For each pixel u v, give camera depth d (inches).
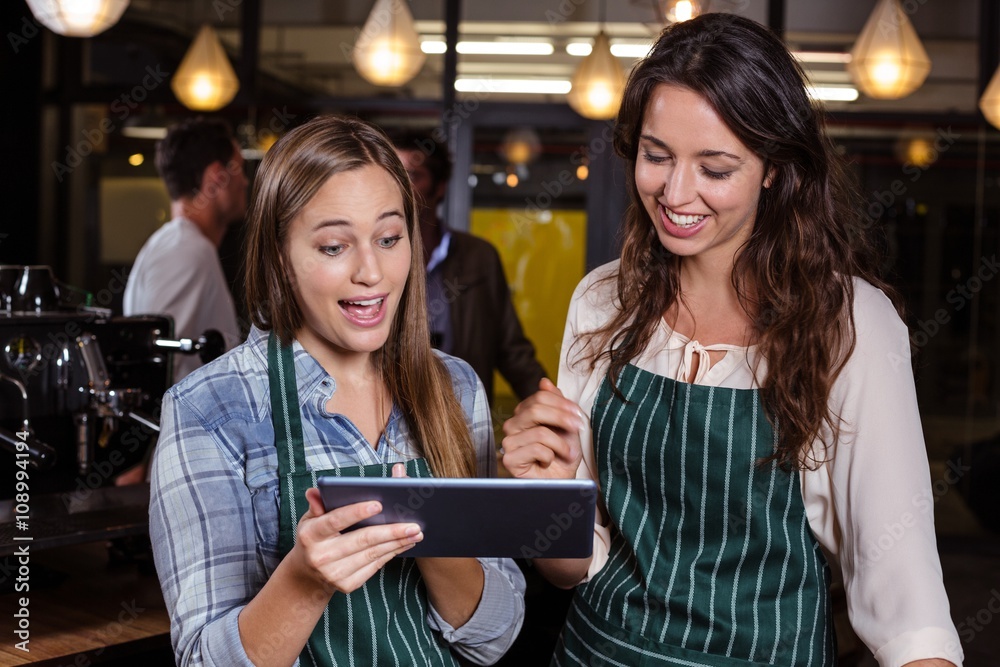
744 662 52.8
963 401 211.3
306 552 41.8
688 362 56.0
